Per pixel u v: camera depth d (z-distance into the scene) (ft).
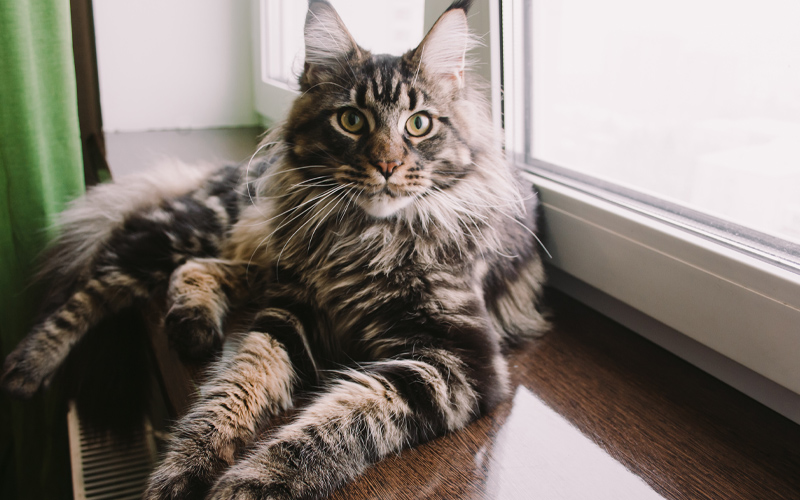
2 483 5.18
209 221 4.42
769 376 2.72
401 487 2.34
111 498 3.54
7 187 4.22
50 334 3.73
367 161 3.11
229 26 6.84
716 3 2.99
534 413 2.85
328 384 2.95
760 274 2.66
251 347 3.00
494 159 3.63
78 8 5.31
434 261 3.22
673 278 3.10
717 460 2.56
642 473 2.47
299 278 3.43
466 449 2.58
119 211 4.61
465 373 2.81
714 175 3.13
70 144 4.53
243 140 6.57
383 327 3.19
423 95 3.26
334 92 3.28
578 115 4.09
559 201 3.89
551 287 4.37
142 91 6.75
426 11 4.34
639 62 3.51
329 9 3.29
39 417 4.48
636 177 3.64
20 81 3.94
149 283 4.15
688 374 3.23
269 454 2.35
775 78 2.75
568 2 4.00
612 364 3.33
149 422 3.97
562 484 2.38
